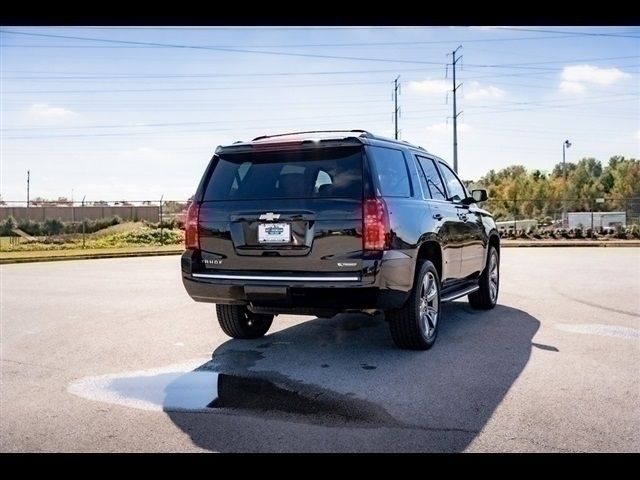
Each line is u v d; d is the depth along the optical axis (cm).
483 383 455
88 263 1702
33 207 3850
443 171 709
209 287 529
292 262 501
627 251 1964
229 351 576
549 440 346
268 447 342
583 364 509
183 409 408
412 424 372
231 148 546
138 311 819
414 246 531
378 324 712
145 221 3484
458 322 705
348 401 417
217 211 532
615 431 359
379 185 504
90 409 412
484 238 761
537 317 735
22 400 433
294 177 518
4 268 1541
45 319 760
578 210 3453
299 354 559
